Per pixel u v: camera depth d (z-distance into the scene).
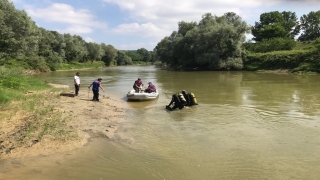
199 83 26.92
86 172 6.27
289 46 56.66
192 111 13.27
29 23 31.45
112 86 25.75
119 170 6.43
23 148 7.46
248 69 48.00
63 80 33.03
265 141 8.58
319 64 37.41
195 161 7.02
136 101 16.72
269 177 6.09
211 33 49.75
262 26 92.75
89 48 90.69
